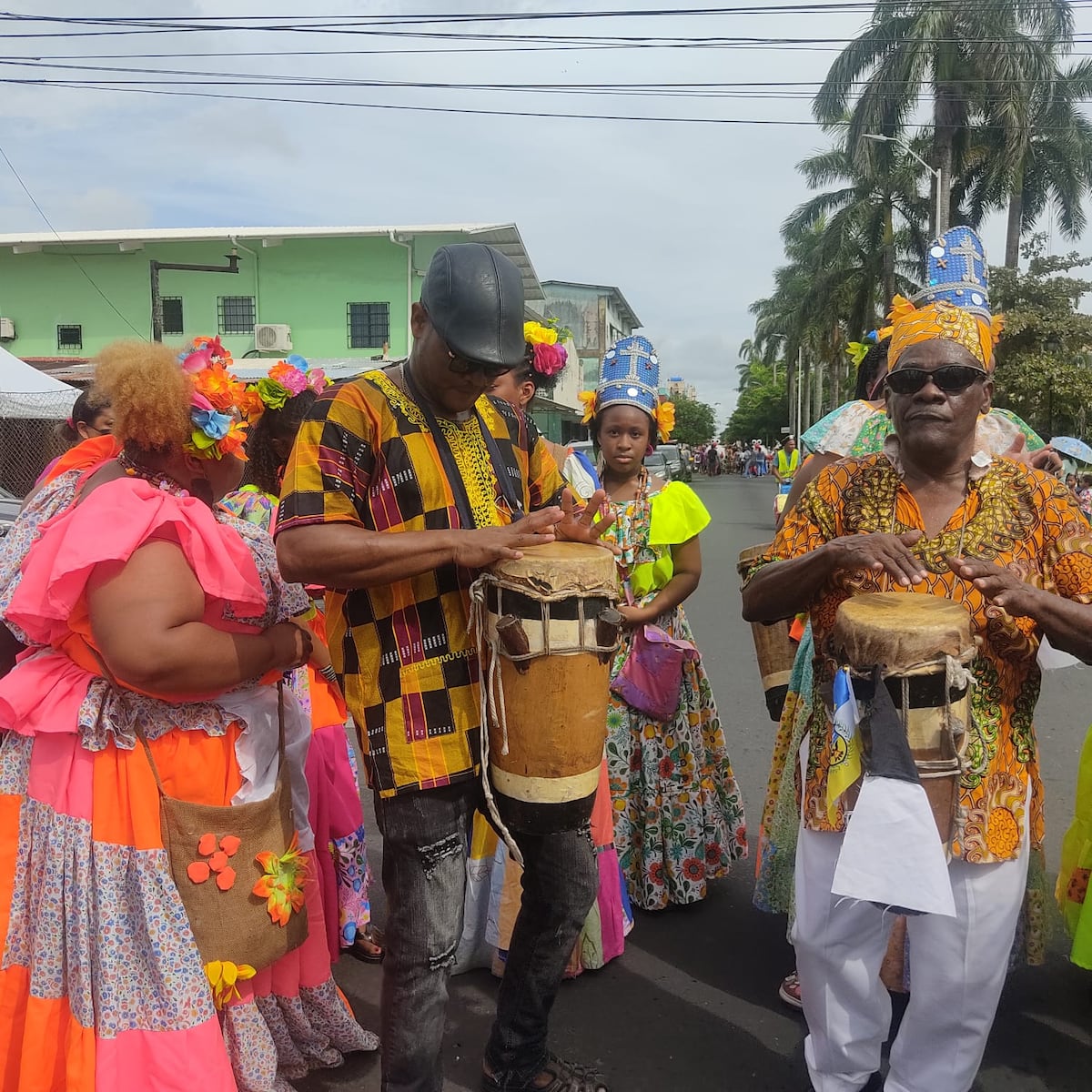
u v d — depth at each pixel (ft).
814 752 7.05
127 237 72.84
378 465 6.50
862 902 6.58
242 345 75.20
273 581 7.18
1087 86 79.51
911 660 6.08
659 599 10.68
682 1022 9.30
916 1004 6.97
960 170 86.94
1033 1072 8.53
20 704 6.30
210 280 75.00
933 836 5.98
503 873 9.75
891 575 6.39
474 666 6.57
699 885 11.37
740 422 314.35
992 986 6.80
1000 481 6.93
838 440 9.72
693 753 11.24
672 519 10.55
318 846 9.29
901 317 7.09
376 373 6.75
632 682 10.76
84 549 5.98
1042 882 7.67
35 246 74.23
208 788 6.64
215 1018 6.50
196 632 6.34
